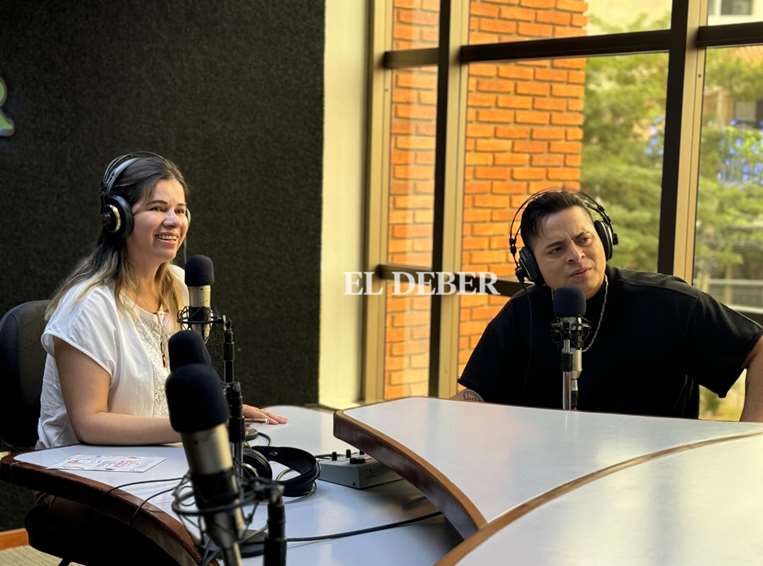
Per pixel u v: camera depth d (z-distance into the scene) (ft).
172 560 6.08
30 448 7.25
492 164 13.16
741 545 3.42
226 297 13.05
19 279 11.03
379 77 14.48
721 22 10.53
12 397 7.08
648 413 7.24
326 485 5.66
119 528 6.31
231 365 5.64
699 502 3.96
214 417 2.60
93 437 6.44
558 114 12.31
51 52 11.10
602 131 11.82
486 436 5.35
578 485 4.26
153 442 6.41
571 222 7.11
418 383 14.28
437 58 13.50
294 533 4.80
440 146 13.41
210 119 12.64
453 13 13.17
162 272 7.24
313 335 14.08
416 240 14.25
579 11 11.96
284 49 13.30
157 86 12.08
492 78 13.07
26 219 11.05
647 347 7.18
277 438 6.64
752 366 7.07
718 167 10.70
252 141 13.10
